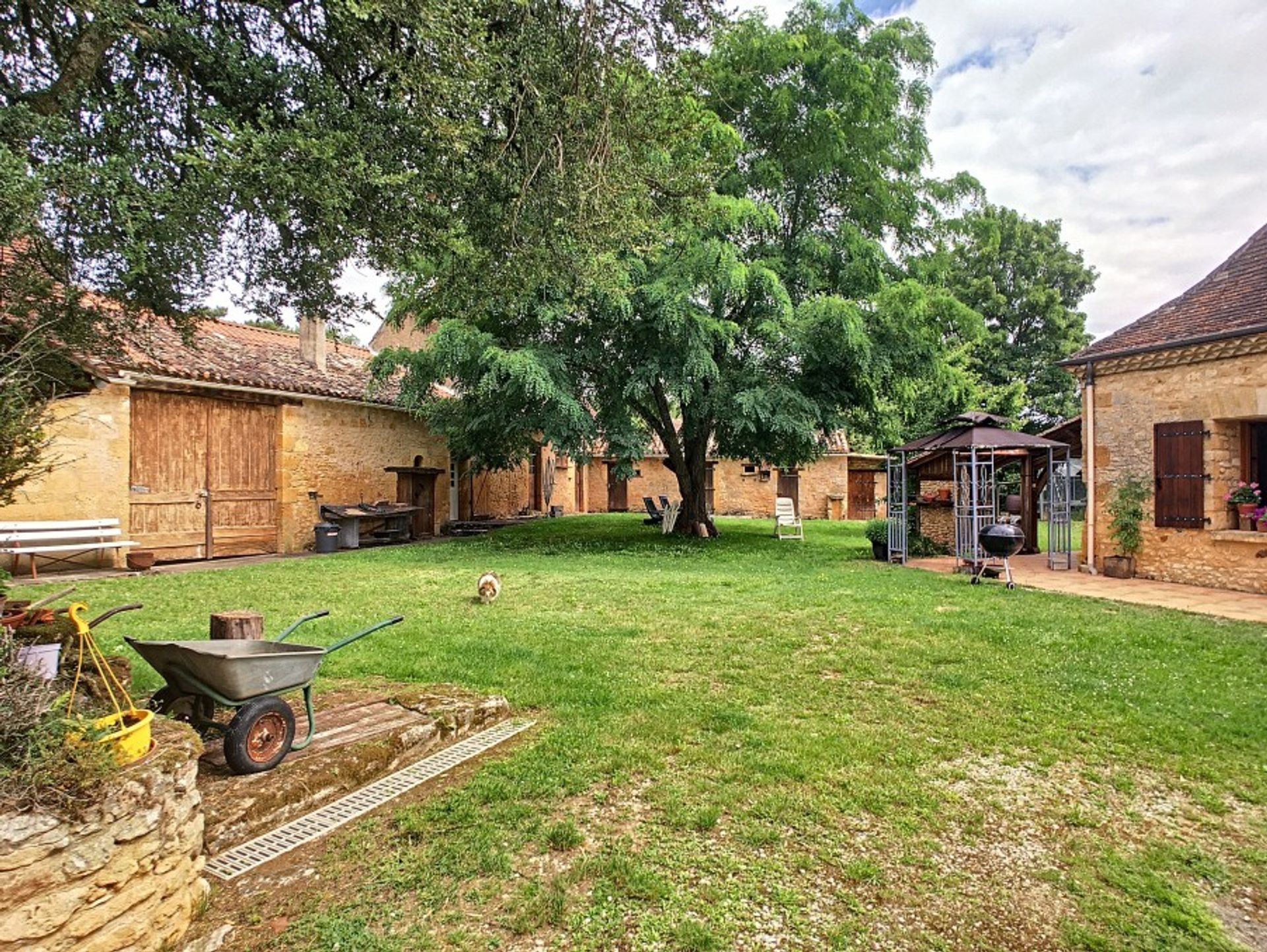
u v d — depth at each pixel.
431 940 2.17
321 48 4.02
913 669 5.14
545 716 4.18
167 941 2.10
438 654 5.39
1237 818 3.00
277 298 4.77
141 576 9.57
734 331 12.31
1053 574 10.44
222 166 3.29
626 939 2.18
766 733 3.86
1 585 3.62
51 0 3.46
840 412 14.49
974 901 2.40
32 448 3.03
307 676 3.36
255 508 12.91
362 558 12.20
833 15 13.65
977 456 12.49
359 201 3.95
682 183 5.80
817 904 2.37
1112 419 10.26
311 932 2.21
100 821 1.91
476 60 3.73
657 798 3.09
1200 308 9.53
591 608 7.53
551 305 11.14
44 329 3.34
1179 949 2.16
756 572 10.66
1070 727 3.99
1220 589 8.89
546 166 4.66
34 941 1.74
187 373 11.14
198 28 3.66
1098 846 2.77
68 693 2.23
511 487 22.69
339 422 14.69
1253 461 9.38
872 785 3.25
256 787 2.96
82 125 3.63
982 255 27.59
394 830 2.86
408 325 27.02
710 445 25.25
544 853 2.68
